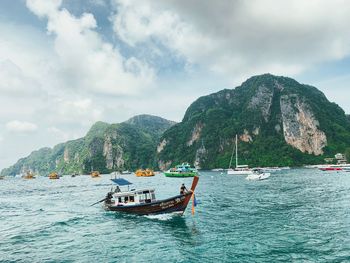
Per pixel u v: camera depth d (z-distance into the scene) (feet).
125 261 67.82
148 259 68.44
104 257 71.26
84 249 78.43
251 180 315.99
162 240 83.46
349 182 243.60
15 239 91.81
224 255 68.69
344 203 131.34
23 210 155.94
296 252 68.74
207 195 181.68
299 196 161.48
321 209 118.93
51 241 88.07
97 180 543.80
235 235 84.64
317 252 68.28
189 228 95.45
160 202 115.03
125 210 124.36
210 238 82.79
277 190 197.88
